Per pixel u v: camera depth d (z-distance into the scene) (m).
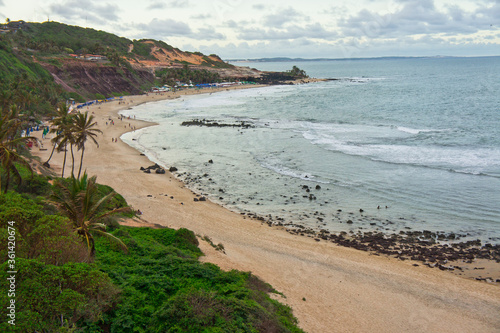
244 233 35.97
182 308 17.55
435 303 24.80
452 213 40.31
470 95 139.50
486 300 25.17
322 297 24.67
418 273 29.03
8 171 27.38
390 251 33.19
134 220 35.16
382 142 71.12
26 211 17.61
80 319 15.45
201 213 40.94
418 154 61.78
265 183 51.94
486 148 63.19
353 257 31.64
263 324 17.89
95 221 20.91
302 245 33.75
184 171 57.81
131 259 23.62
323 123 94.88
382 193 46.56
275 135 81.12
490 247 33.25
